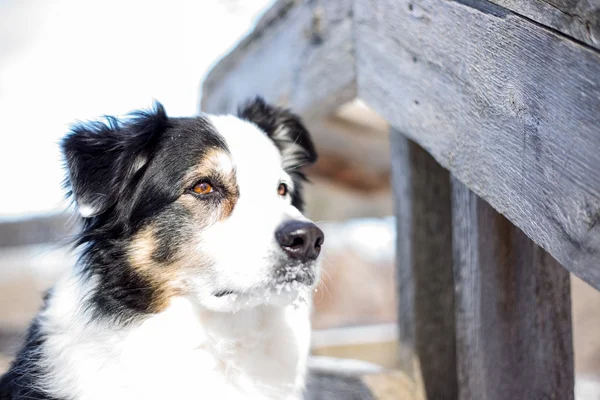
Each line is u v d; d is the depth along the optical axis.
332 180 7.53
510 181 1.97
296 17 3.67
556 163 1.73
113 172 2.54
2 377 2.90
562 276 2.44
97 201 2.49
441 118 2.38
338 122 5.68
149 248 2.56
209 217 2.52
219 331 2.56
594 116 1.57
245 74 4.42
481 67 2.08
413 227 3.16
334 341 4.64
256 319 2.62
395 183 3.29
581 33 1.60
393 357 4.65
